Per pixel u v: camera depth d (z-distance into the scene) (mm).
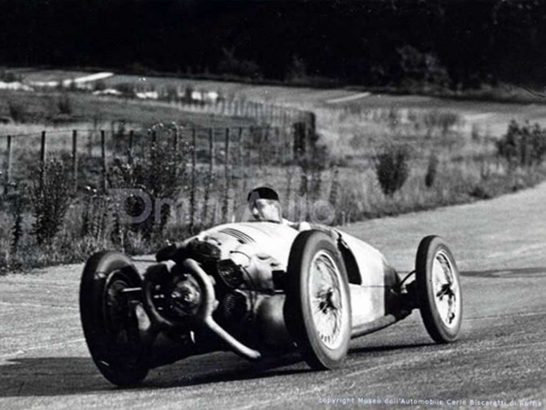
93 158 37781
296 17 94500
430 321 11664
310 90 93875
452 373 9469
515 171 53250
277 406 8188
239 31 95750
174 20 96188
